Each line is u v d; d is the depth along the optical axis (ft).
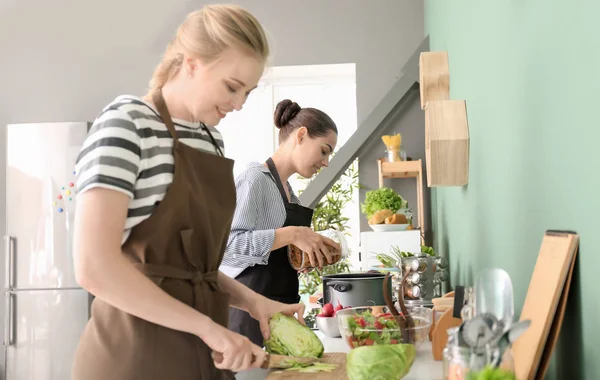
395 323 5.03
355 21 16.10
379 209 11.98
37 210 15.96
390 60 15.98
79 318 15.78
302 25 16.20
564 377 3.98
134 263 4.54
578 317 3.54
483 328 2.97
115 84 16.96
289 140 8.54
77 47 17.06
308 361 5.19
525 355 3.62
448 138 7.33
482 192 6.77
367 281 7.16
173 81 4.78
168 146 4.57
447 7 9.82
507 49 5.18
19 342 15.81
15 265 15.96
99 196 4.08
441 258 7.91
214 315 4.87
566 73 3.55
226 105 4.62
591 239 3.20
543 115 4.09
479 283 3.67
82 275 4.04
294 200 8.89
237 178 8.10
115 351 4.41
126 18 17.02
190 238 4.65
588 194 3.22
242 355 4.11
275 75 17.21
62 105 17.03
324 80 17.48
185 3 16.89
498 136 5.71
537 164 4.30
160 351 4.42
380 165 13.76
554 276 3.55
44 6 17.19
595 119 3.07
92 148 4.20
